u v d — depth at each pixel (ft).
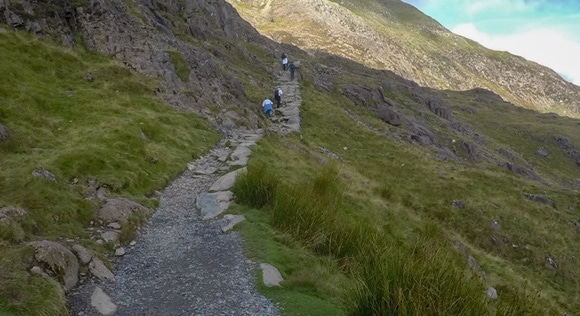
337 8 654.94
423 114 317.22
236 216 44.27
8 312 21.56
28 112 60.64
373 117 213.46
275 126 125.80
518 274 82.58
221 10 287.07
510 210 118.21
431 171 132.67
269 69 218.79
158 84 93.76
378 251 30.30
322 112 159.84
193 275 31.48
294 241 39.24
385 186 97.04
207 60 125.59
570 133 471.62
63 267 27.71
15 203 35.17
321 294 29.78
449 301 24.11
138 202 46.60
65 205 38.01
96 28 98.22
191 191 55.88
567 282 97.19
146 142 65.77
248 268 32.45
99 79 83.41
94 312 25.39
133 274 31.53
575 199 151.33
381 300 24.95
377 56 527.81
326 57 423.23
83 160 49.83
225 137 91.09
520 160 348.18
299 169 77.71
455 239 76.48
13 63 71.56
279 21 578.25
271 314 25.99
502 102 628.28
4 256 25.73
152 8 161.89
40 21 87.20
